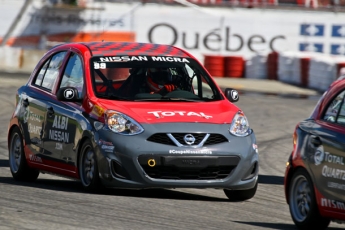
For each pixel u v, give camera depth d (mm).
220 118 30266
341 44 128750
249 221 25797
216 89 32906
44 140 33219
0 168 39344
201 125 29562
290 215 28016
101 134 29344
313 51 128625
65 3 130500
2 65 113938
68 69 33469
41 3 130125
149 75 32312
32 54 114312
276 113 69000
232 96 33375
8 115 62781
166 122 29391
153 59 33156
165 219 24844
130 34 129250
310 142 24891
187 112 30312
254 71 112188
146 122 29281
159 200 28953
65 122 31750
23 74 101812
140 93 31453
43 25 130000
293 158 25734
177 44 128375
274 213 28250
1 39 130000
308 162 24750
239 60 112938
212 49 128125
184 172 29016
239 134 30078
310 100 82188
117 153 28812
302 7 128250
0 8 129875
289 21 128250
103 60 32562
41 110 33656
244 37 128000
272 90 95375
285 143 52906
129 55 33219
